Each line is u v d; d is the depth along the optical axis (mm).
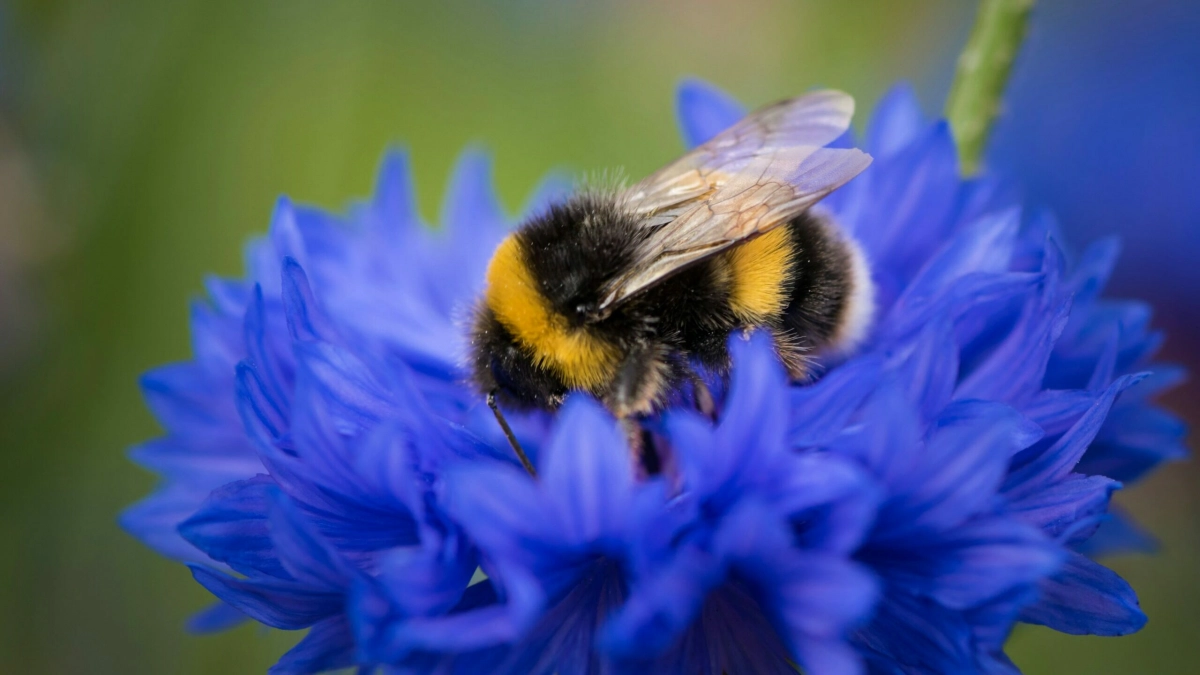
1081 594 94
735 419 91
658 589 88
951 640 91
